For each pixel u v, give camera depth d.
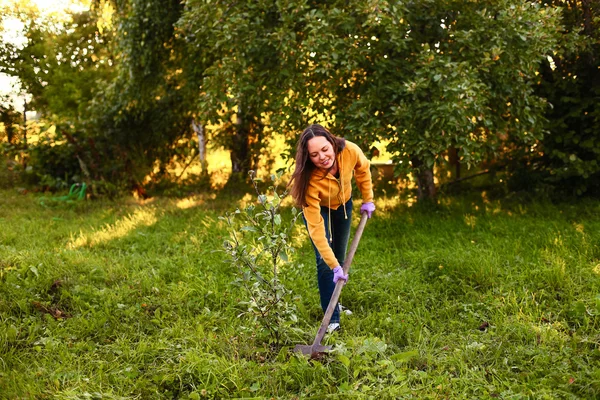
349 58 5.89
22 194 9.20
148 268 4.90
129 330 3.68
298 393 2.95
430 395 2.79
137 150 9.90
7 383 2.92
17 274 4.30
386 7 5.48
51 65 11.80
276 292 3.36
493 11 6.03
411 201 7.59
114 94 9.18
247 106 7.46
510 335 3.44
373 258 5.04
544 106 6.37
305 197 3.26
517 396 2.74
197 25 6.87
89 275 4.50
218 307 4.09
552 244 4.96
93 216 7.44
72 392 2.83
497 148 6.96
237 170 10.27
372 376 2.96
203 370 3.04
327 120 6.74
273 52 6.30
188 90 8.62
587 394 2.76
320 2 6.50
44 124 9.92
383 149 9.82
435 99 5.74
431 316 3.84
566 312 3.72
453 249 5.02
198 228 6.36
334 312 3.65
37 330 3.59
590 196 6.90
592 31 6.65
